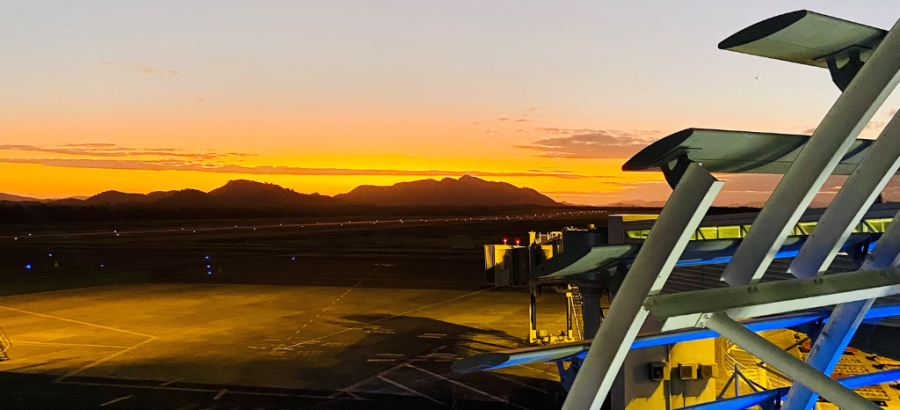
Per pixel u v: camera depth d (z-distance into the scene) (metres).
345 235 115.25
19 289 49.94
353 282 52.59
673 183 7.65
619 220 14.20
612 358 6.16
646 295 5.85
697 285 15.70
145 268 64.06
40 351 28.98
